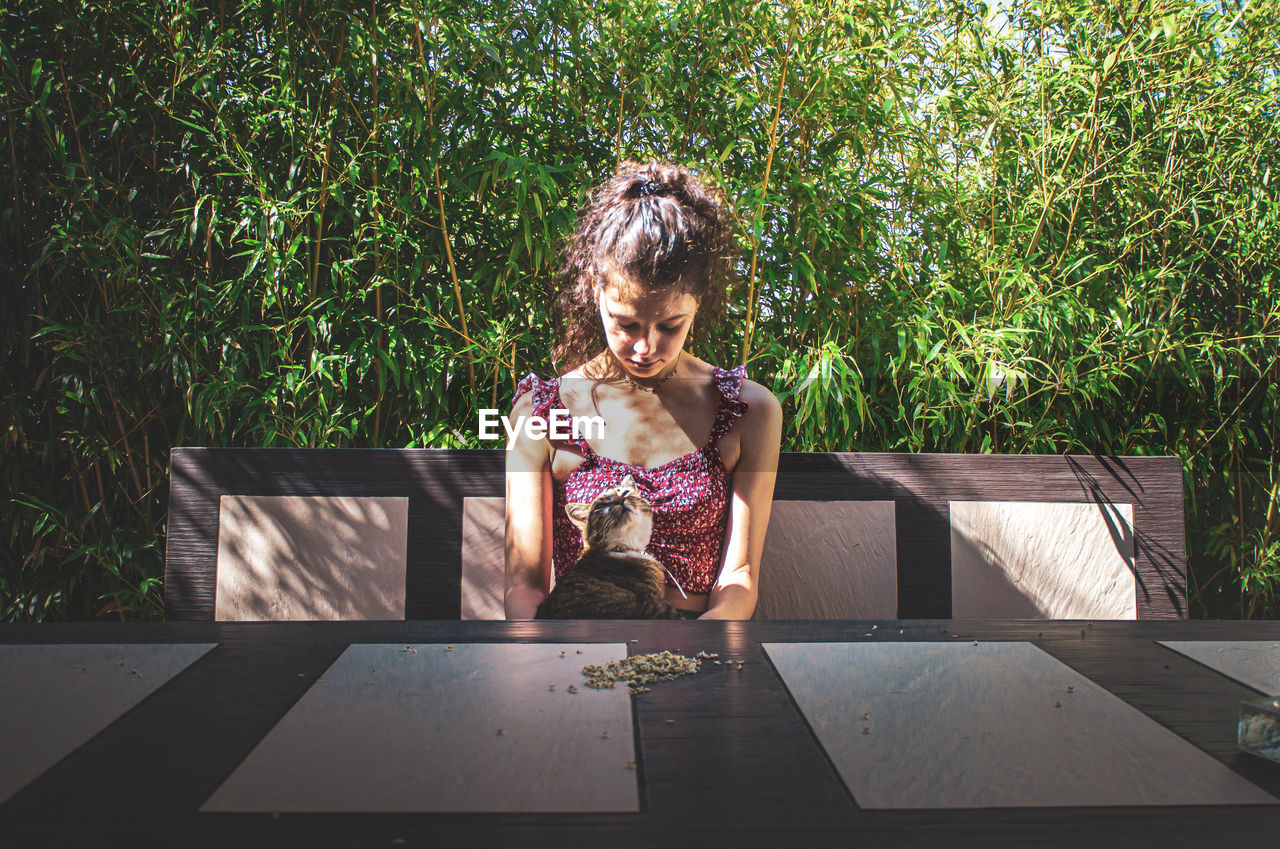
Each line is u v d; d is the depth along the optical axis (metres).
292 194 1.93
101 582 2.01
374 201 1.87
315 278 1.93
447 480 1.54
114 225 1.88
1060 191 2.10
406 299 1.96
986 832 0.38
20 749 0.47
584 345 1.59
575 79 1.99
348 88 1.94
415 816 0.39
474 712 0.54
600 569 1.35
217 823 0.38
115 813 0.39
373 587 1.52
